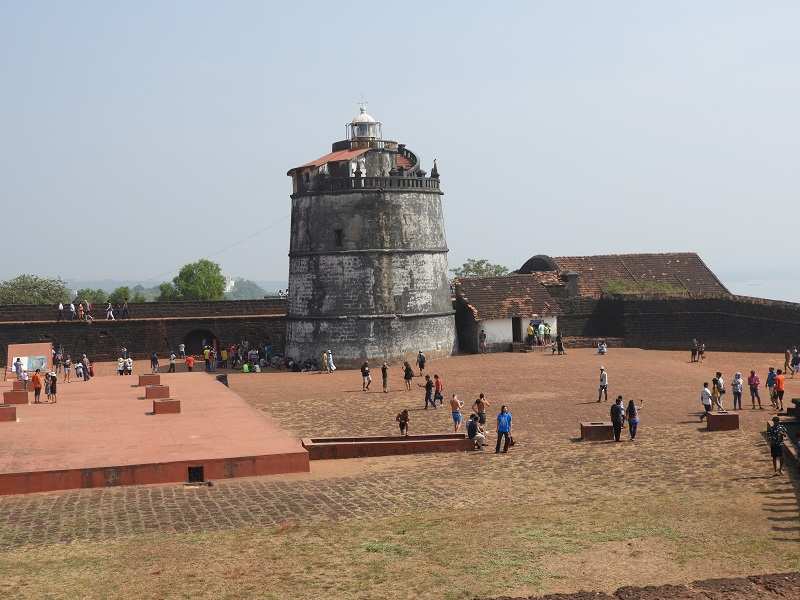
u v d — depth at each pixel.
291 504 21.38
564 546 17.28
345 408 38.09
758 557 16.31
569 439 29.97
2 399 37.81
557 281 65.25
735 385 35.22
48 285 100.88
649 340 59.59
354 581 15.59
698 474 23.94
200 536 18.47
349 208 55.53
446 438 29.22
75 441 26.70
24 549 17.67
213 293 104.56
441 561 16.55
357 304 55.22
